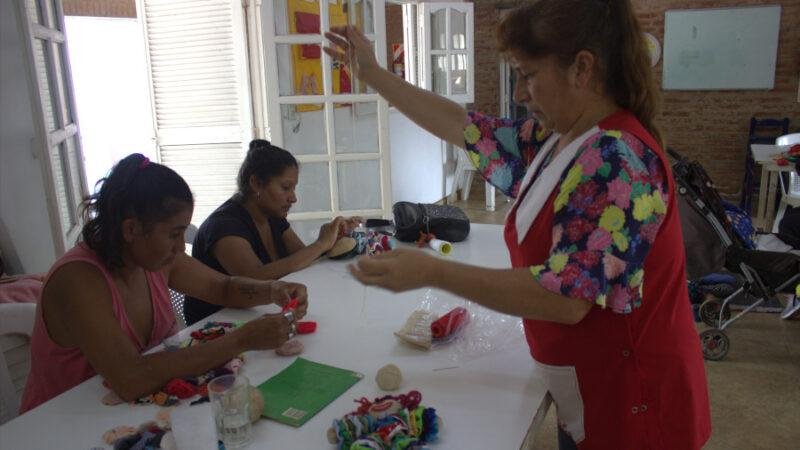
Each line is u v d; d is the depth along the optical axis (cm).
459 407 106
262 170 192
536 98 95
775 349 290
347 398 110
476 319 143
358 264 90
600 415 102
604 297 84
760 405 243
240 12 403
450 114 135
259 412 103
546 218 94
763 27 584
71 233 271
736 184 628
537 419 105
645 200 86
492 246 206
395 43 650
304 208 361
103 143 773
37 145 244
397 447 90
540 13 89
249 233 191
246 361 126
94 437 101
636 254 86
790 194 397
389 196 365
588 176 85
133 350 117
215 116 427
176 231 120
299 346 129
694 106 627
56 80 271
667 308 98
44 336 126
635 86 93
